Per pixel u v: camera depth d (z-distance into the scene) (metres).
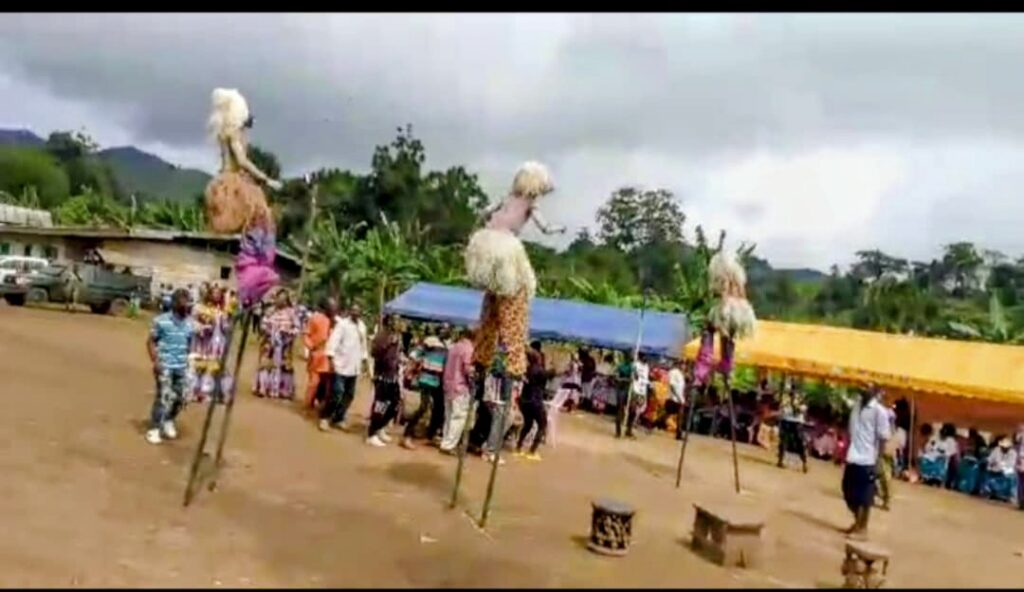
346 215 61.19
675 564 8.77
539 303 25.58
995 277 55.31
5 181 76.38
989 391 18.44
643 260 67.69
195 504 9.31
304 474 11.05
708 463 16.94
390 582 7.36
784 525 11.71
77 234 36.88
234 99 10.33
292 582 7.24
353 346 14.09
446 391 13.41
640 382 20.09
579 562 8.48
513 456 14.14
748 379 25.47
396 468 11.98
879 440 11.48
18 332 21.55
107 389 15.31
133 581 6.98
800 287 58.91
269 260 10.42
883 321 41.66
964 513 15.28
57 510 8.56
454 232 62.00
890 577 9.54
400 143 64.19
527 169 11.15
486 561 8.21
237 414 14.34
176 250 37.56
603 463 14.87
